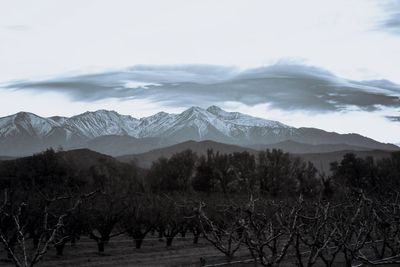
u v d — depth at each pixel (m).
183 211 34.97
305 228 19.27
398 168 66.06
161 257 28.77
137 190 53.66
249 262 24.73
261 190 65.38
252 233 15.84
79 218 28.45
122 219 33.56
